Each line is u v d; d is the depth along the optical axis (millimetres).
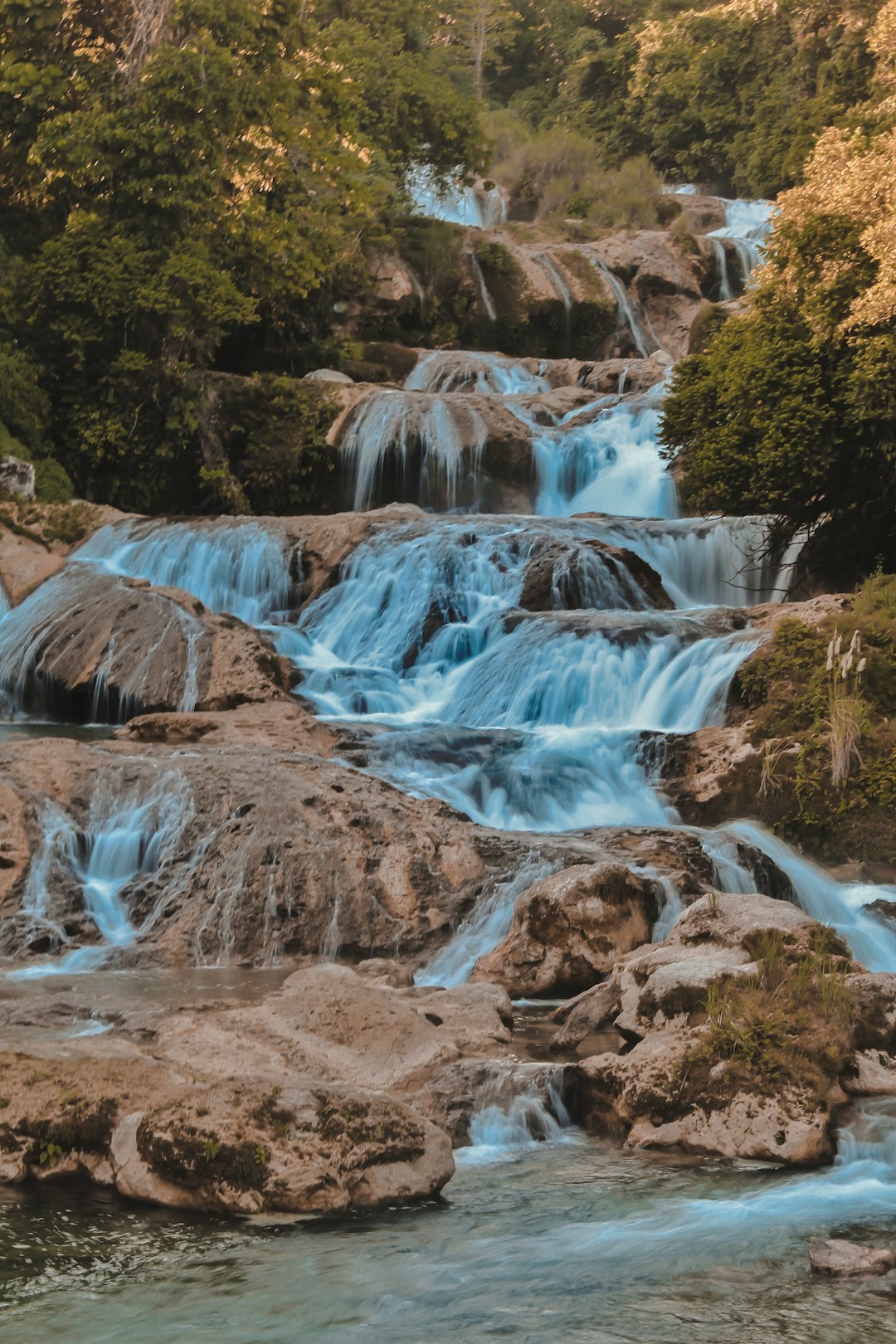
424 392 30797
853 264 20984
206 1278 6254
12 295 29359
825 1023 8773
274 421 30062
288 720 16531
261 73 31031
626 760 16297
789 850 14914
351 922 12477
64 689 19109
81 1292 6113
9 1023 9359
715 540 23688
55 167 29234
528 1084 8664
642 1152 8180
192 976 11445
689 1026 8945
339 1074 8477
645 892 12305
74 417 29188
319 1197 7066
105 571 21656
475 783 15508
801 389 21469
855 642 16625
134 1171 7230
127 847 13305
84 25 30562
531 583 21109
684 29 61406
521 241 44438
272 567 22844
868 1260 6375
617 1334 5715
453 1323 5824
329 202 34562
